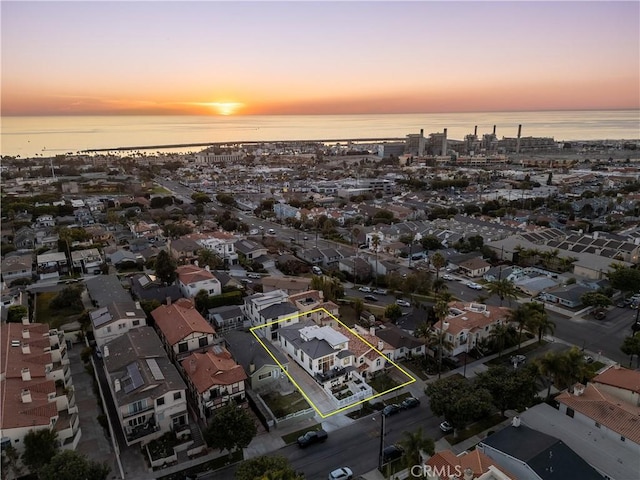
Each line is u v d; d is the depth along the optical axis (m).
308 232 174.50
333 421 62.56
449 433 59.78
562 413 58.88
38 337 69.12
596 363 77.12
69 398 60.97
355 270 119.06
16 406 52.62
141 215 185.25
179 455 55.25
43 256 123.19
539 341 84.31
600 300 95.88
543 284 111.25
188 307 83.00
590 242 133.50
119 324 75.62
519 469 47.84
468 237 148.50
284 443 58.19
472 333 79.56
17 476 50.16
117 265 122.31
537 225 172.25
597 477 47.00
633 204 199.75
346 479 51.62
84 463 46.91
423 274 110.25
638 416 55.06
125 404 55.19
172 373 61.16
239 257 133.62
